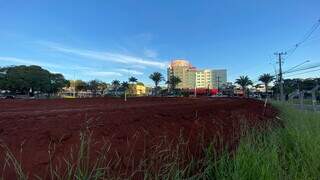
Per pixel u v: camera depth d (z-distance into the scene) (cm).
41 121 954
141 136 923
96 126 906
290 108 3153
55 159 697
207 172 869
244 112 2111
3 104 3538
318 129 1503
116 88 17925
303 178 938
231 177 843
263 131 1294
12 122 912
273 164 914
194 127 1216
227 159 898
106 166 699
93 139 804
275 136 1238
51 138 774
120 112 1320
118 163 738
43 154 701
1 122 903
